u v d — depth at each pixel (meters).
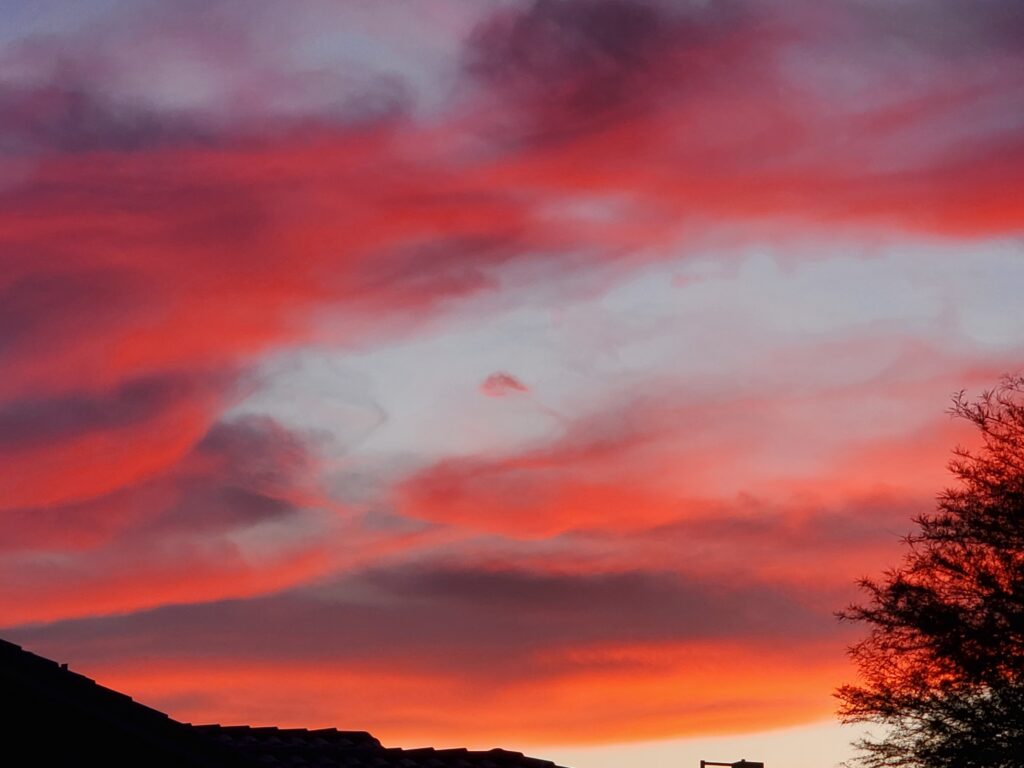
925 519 29.02
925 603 28.05
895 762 27.77
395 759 16.80
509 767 17.28
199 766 13.66
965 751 26.77
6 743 13.86
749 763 24.77
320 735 17.28
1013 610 27.41
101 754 13.72
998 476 29.16
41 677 13.79
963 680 27.45
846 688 28.55
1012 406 29.52
